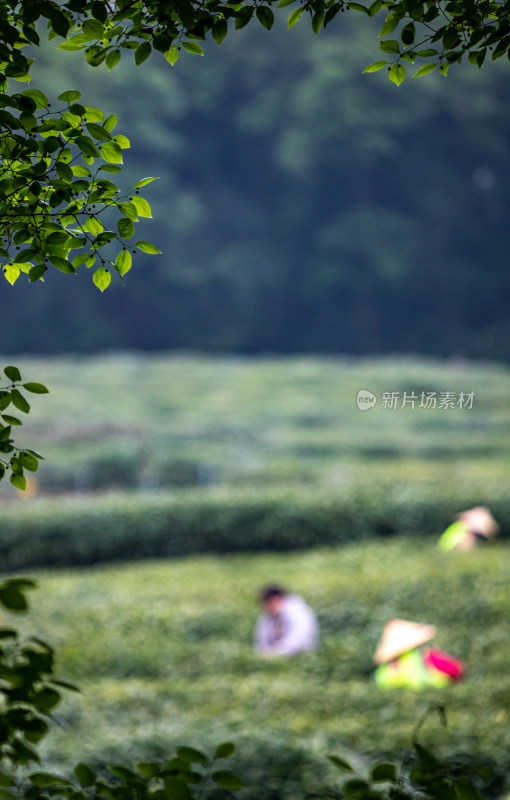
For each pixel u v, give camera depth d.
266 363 121.31
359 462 70.94
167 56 8.14
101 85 139.38
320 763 18.70
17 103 7.53
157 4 7.64
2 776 7.89
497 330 162.50
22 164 7.82
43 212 7.81
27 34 7.59
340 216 163.75
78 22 7.85
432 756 8.43
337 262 161.75
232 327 161.88
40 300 152.88
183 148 156.62
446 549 41.44
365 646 27.69
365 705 22.36
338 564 42.00
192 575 41.22
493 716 20.78
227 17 7.83
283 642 29.83
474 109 154.00
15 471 7.92
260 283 160.38
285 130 158.25
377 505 51.00
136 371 114.19
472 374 106.81
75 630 31.00
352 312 166.12
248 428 83.50
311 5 8.05
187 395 100.12
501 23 8.17
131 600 34.62
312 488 53.50
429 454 75.12
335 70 150.38
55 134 7.75
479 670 26.44
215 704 22.91
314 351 165.88
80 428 69.56
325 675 26.67
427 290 165.75
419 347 164.12
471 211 167.38
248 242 162.38
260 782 18.53
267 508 50.53
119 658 28.48
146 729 20.44
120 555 49.19
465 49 8.23
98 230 7.97
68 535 48.44
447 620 31.88
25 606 6.83
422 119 159.00
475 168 167.00
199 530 50.00
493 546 43.78
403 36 8.21
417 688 23.52
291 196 163.38
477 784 18.95
